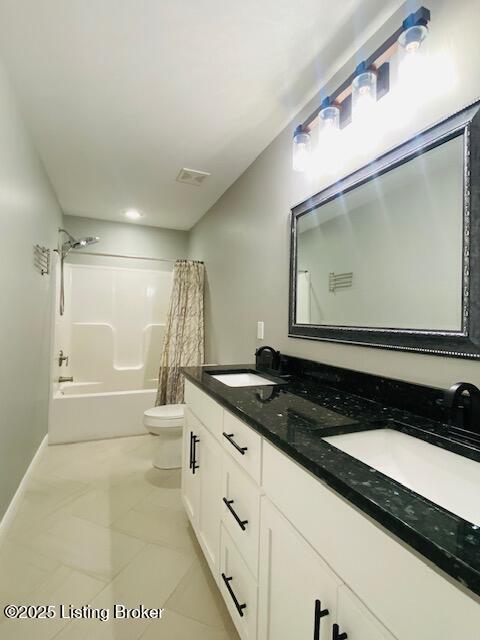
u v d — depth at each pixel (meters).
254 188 2.30
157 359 4.08
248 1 1.17
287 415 1.02
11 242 1.71
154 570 1.50
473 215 0.90
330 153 1.50
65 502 2.03
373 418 1.00
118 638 1.18
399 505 0.54
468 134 0.92
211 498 1.40
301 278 1.70
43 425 2.75
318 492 0.71
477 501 0.74
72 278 3.73
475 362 0.91
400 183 1.15
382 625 0.54
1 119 1.50
